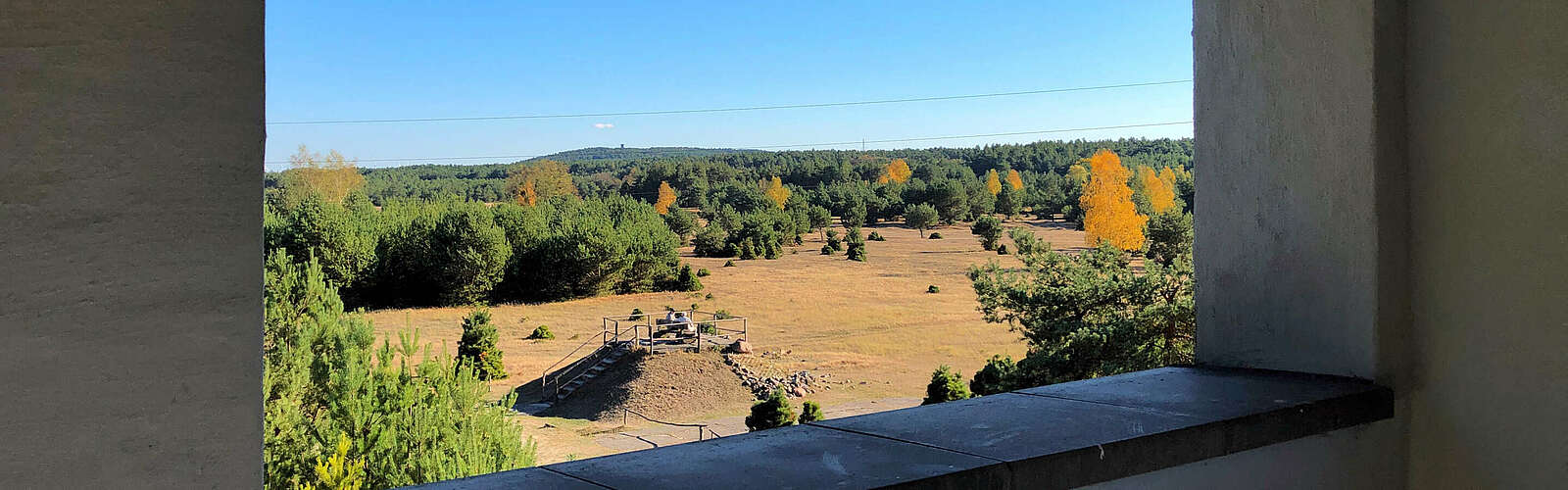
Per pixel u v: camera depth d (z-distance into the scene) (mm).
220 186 832
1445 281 1781
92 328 779
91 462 785
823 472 1204
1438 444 1811
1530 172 1642
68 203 763
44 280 757
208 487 839
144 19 787
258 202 857
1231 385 1788
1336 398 1666
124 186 786
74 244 767
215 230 832
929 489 1168
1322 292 1884
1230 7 2029
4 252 741
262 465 871
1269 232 1980
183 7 806
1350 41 1810
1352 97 1812
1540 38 1618
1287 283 1950
